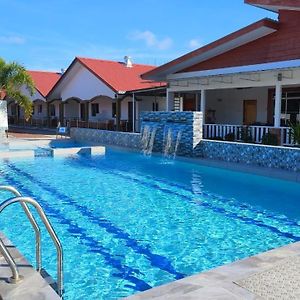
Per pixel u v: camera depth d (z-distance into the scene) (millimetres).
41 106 39750
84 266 5500
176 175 12664
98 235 6844
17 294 3438
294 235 6867
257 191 10242
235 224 7484
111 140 20297
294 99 18016
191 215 8109
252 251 6090
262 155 12250
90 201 9273
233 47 17000
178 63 18344
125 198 9586
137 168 14062
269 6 13875
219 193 10070
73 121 31312
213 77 17297
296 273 3975
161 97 26969
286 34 15031
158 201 9258
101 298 4605
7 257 3754
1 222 7449
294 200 9297
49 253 5977
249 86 16344
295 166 11188
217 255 5930
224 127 17109
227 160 13633
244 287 3662
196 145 14734
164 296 3496
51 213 8195
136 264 5594
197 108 23953
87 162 15602
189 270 5406
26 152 16719
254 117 20641
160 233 6953
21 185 11125
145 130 17562
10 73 24656
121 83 25391
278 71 14891
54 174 12922
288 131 14195
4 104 22766
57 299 3359
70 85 31250
